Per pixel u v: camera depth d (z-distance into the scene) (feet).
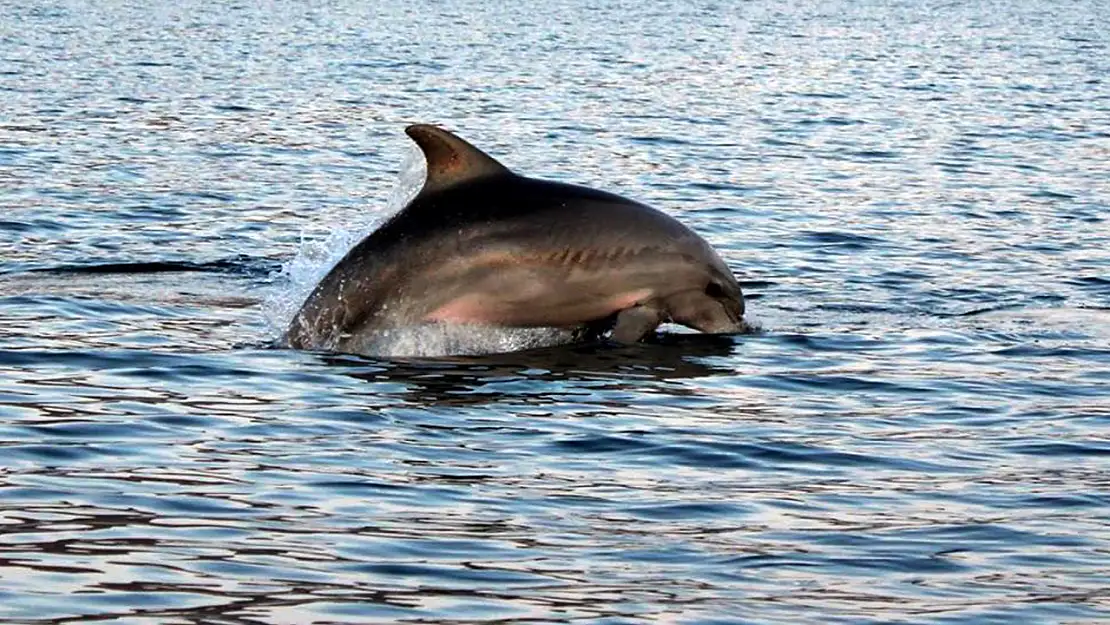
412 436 122.62
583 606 89.20
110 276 181.27
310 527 101.19
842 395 138.82
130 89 401.90
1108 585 94.53
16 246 198.80
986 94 454.40
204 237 213.05
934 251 216.13
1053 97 450.71
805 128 365.81
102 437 118.93
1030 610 90.27
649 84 457.68
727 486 112.68
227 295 172.96
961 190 278.67
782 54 579.89
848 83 477.77
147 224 221.25
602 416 129.90
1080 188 285.02
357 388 136.67
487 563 95.76
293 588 90.53
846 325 167.32
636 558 97.50
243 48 534.37
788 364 149.59
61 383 133.80
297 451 117.50
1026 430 128.77
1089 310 177.68
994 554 99.66
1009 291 188.34
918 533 103.35
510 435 123.85
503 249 155.63
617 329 157.07
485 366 146.51
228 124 343.67
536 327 157.48
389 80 449.89
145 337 151.43
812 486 113.29
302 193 260.83
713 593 91.86
